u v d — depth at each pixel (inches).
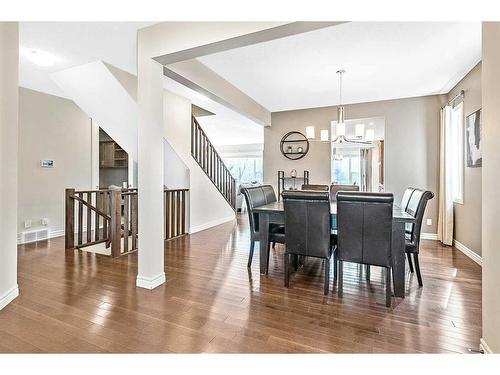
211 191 236.7
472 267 129.0
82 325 78.1
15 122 93.0
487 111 63.6
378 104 205.9
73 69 145.7
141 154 105.6
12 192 92.0
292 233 106.4
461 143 159.6
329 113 223.9
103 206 181.6
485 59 64.4
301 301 94.4
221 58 134.4
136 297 96.8
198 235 199.5
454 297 97.2
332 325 79.0
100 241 173.5
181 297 97.1
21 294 98.2
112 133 193.2
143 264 105.9
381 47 121.5
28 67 142.9
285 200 106.7
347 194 95.3
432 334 74.3
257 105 214.1
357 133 141.9
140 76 105.6
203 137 230.8
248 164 439.2
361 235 94.7
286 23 82.8
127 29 105.7
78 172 214.2
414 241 108.7
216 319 82.1
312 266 133.3
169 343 69.9
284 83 169.5
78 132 214.1
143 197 105.4
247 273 122.2
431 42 116.1
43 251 157.1
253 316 84.0
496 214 60.3
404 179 197.6
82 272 122.0
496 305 60.4
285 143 238.4
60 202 200.7
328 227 100.7
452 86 170.6
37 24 101.5
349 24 103.2
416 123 195.2
